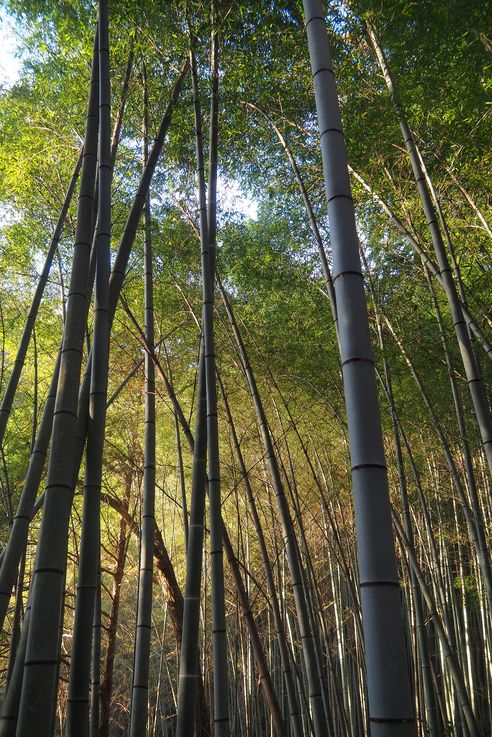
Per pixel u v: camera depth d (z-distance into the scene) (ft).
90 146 10.24
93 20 14.16
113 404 26.45
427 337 19.49
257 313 23.66
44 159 19.12
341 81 16.60
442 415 21.09
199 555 11.30
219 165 19.66
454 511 25.96
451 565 29.30
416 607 19.53
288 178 20.44
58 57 17.93
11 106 19.39
